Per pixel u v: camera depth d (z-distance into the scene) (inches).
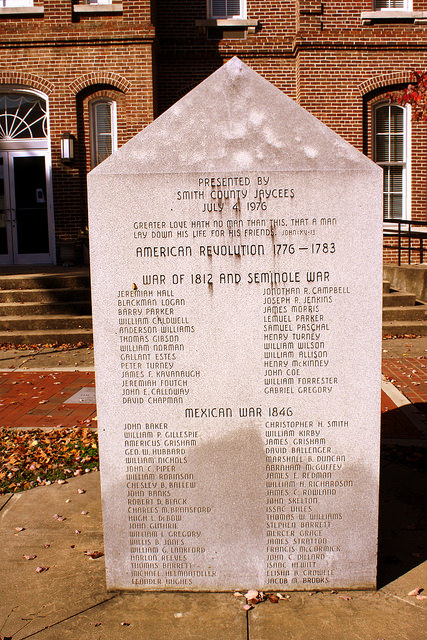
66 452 203.9
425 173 566.6
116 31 522.3
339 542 126.3
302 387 123.4
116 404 125.2
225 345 123.2
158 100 558.9
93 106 543.8
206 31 552.7
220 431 124.9
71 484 181.9
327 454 124.5
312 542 126.6
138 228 121.3
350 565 126.6
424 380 291.9
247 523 126.4
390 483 178.5
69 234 550.0
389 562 137.2
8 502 170.4
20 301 427.2
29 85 534.3
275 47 554.6
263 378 123.5
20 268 532.4
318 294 121.4
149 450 125.8
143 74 527.5
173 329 123.1
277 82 559.2
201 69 557.9
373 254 120.2
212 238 121.0
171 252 121.6
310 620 117.3
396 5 555.8
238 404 124.2
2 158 565.6
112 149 548.7
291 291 121.5
